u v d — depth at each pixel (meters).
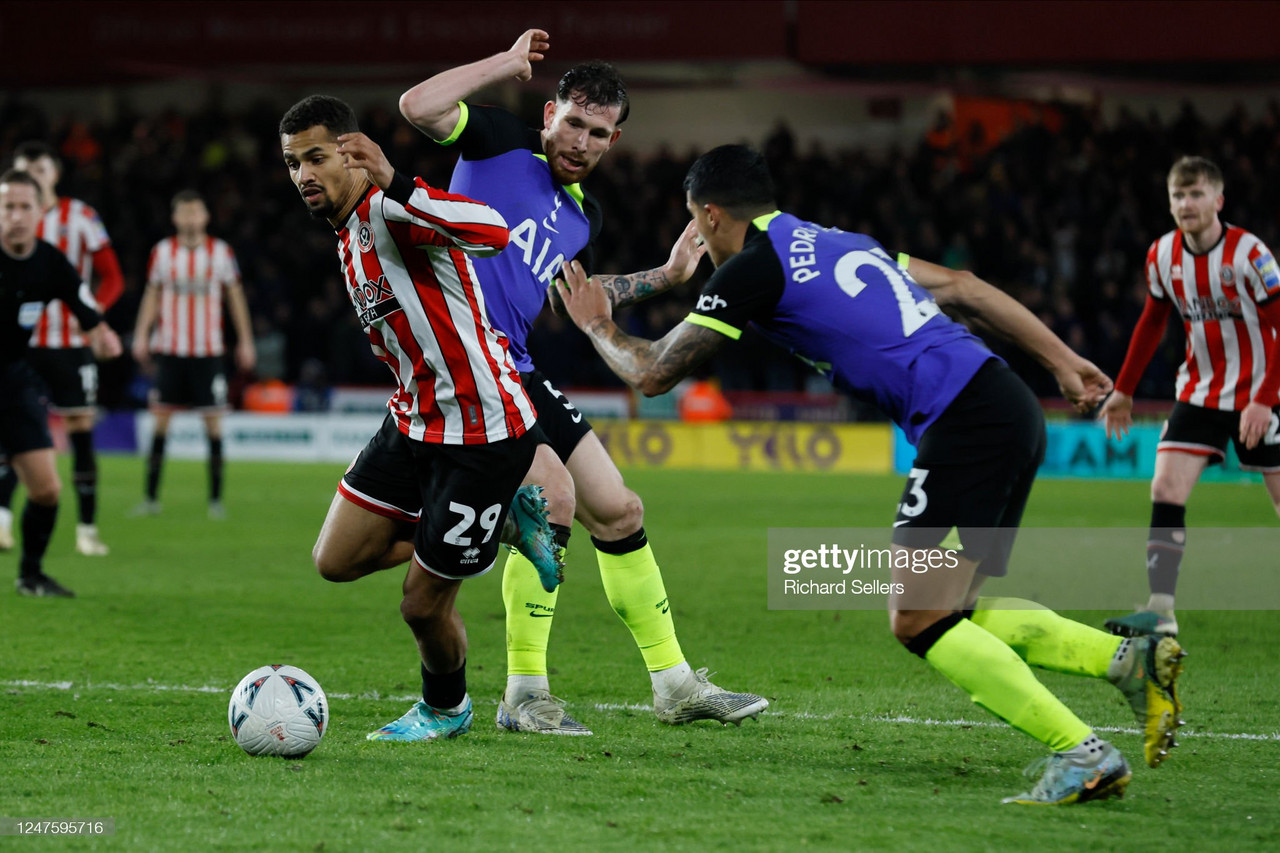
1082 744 13.63
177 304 42.84
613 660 22.42
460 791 14.02
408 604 15.74
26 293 26.09
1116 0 69.88
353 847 12.14
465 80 16.75
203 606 27.48
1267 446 23.53
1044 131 77.25
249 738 15.30
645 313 68.81
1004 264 69.75
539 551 15.77
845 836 12.53
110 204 80.00
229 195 79.06
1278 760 15.75
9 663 21.41
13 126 87.06
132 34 75.94
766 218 15.21
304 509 46.28
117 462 65.12
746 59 72.12
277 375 70.94
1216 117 84.31
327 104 14.88
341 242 15.20
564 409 17.70
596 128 17.50
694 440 65.06
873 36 71.44
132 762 15.12
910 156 81.88
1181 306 23.86
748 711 17.38
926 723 17.75
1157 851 12.15
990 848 12.20
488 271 17.45
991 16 70.81
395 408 15.79
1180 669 13.69
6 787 14.05
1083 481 57.31
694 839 12.41
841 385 14.96
